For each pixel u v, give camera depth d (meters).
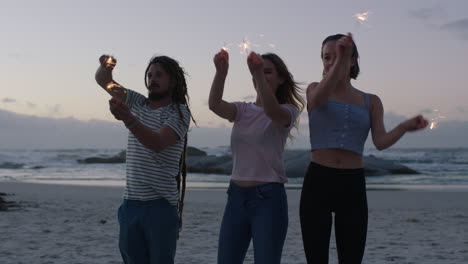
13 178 24.50
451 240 6.82
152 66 2.96
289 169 25.17
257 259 2.94
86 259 5.38
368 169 27.47
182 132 2.82
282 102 3.31
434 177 25.59
